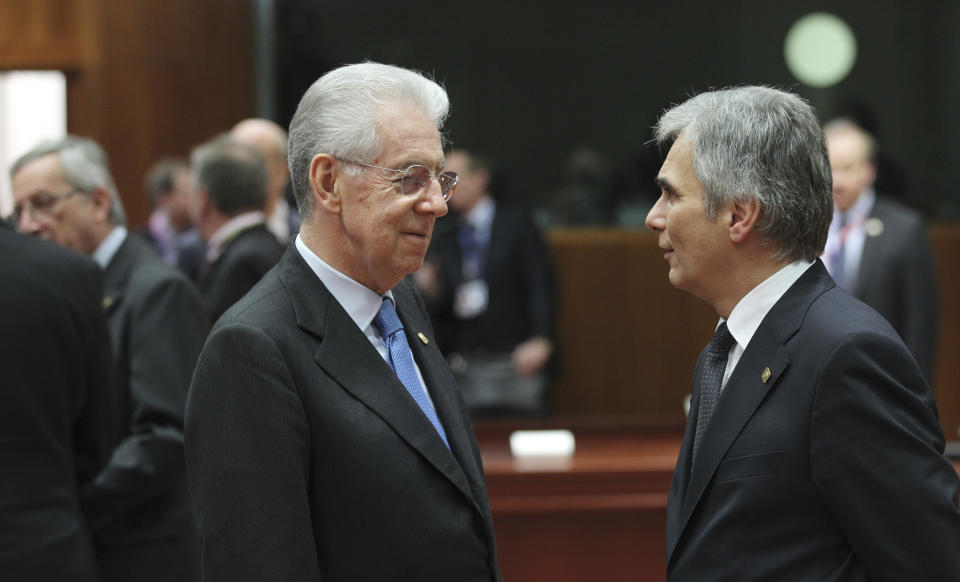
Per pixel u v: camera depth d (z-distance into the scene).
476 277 21.19
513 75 25.33
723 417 6.39
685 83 25.25
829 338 6.09
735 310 6.60
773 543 6.13
